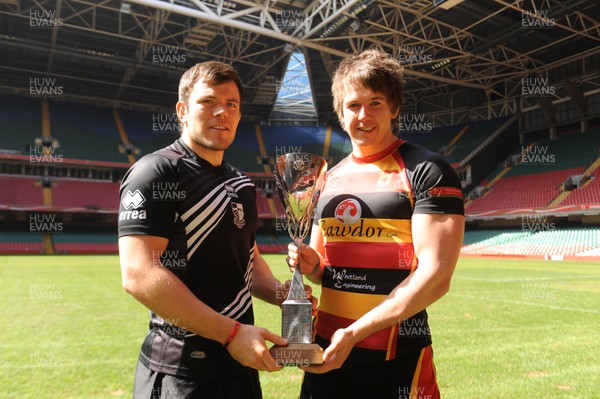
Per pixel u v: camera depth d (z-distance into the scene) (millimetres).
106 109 39500
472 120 39406
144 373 1788
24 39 26516
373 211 1845
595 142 31641
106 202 33938
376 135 1883
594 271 16297
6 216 31922
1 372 4117
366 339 1799
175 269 1740
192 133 1850
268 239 37156
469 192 35812
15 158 32000
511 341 5367
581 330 6020
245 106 40844
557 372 4164
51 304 8188
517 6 20344
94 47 29234
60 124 36750
